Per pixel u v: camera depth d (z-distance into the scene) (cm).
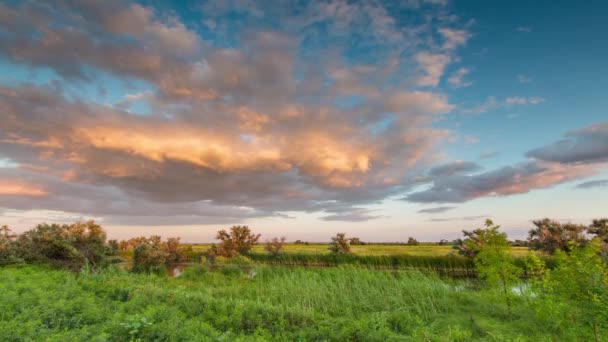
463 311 1053
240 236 3316
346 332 745
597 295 608
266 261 3111
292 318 861
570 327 670
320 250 3844
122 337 555
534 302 852
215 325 765
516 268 1005
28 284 870
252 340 651
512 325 895
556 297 712
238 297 1336
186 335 596
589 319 621
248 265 2756
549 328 836
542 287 793
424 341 746
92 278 1234
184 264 3025
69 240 1692
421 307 1099
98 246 1820
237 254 3166
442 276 1984
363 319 851
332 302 1175
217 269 2436
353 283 1430
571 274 652
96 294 932
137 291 964
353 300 1196
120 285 1039
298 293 1304
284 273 1814
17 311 641
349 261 2655
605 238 1569
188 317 799
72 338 511
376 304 1153
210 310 856
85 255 1739
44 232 1720
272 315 865
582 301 630
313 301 1225
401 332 881
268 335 709
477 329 878
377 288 1310
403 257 2484
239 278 1927
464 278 1914
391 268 2386
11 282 878
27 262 1623
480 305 1090
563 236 1709
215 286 1662
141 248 2145
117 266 1936
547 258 1700
